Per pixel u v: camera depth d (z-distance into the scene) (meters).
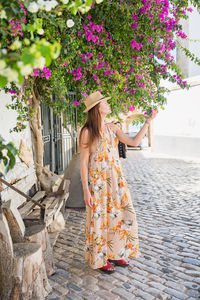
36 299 2.17
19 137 3.94
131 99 4.64
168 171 9.09
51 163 6.30
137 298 2.31
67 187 4.41
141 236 3.65
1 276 2.08
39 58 0.77
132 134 17.12
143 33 3.84
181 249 3.24
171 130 15.77
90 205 2.49
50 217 3.12
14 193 3.40
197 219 4.29
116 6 3.43
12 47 0.94
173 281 2.56
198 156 13.34
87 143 2.46
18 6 1.25
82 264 2.92
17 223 2.31
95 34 3.88
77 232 3.85
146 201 5.43
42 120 5.68
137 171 9.23
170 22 3.70
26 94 3.72
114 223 2.54
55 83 4.00
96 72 4.61
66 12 2.46
